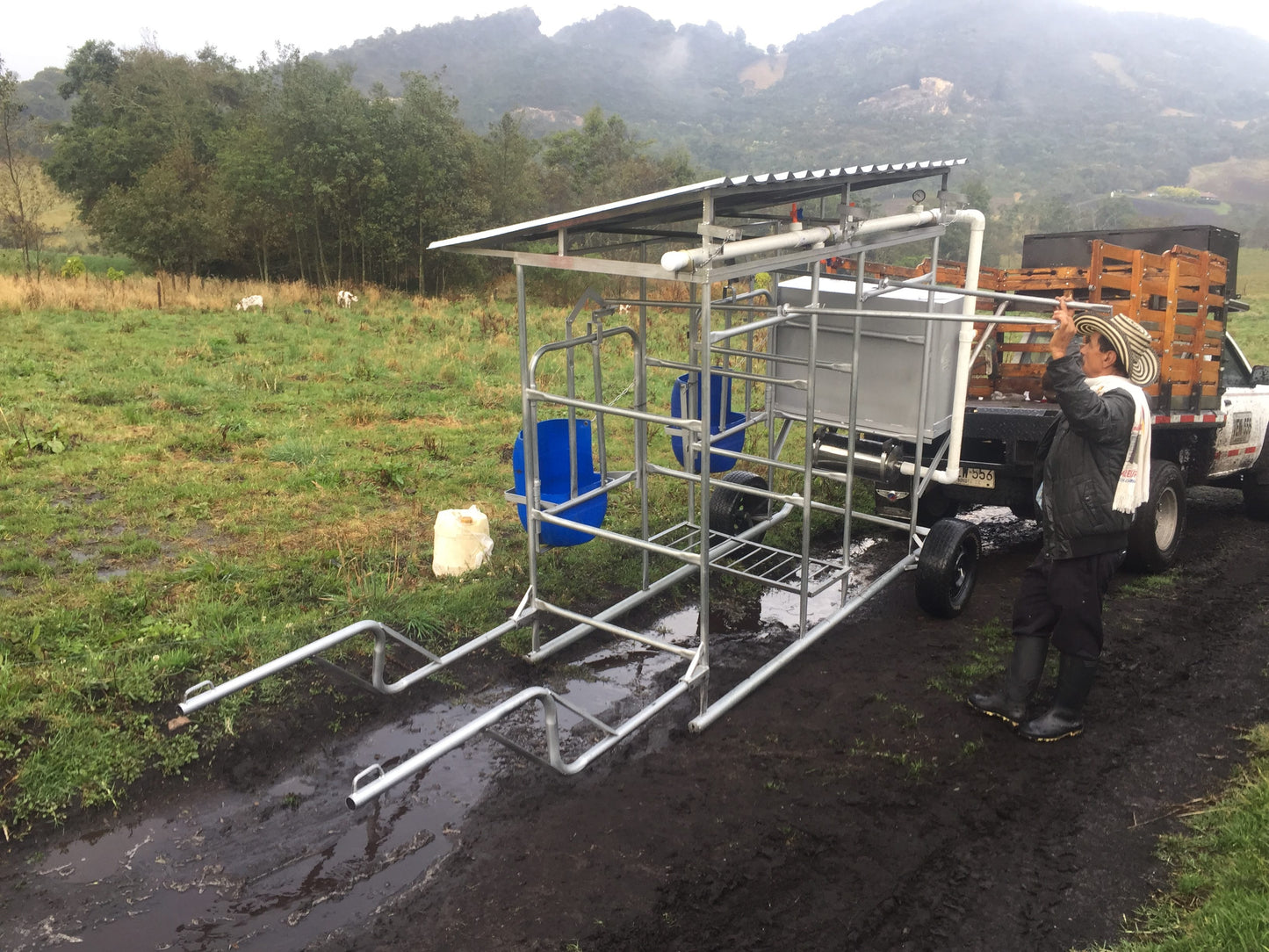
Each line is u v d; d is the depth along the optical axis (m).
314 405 10.28
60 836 3.42
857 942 2.92
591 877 3.24
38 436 7.98
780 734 4.20
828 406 5.88
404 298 26.02
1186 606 5.66
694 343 5.30
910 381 5.46
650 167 47.59
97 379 10.74
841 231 4.39
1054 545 4.02
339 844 3.43
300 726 4.14
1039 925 2.98
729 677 4.77
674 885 3.20
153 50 46.84
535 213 35.06
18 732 3.83
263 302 20.30
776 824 3.53
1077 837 3.44
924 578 5.31
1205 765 3.91
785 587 4.80
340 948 2.92
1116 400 3.82
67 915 3.04
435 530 5.77
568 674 4.77
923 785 3.79
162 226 27.22
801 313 4.48
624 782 3.82
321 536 6.25
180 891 3.17
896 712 4.39
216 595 5.23
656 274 3.69
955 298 5.73
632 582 5.76
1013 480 6.04
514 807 3.65
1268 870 3.02
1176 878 3.15
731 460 5.86
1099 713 4.37
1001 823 3.54
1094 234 7.43
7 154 26.64
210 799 3.67
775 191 4.09
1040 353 6.67
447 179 30.11
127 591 5.21
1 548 5.70
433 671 4.05
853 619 5.53
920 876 3.24
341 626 4.87
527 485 4.45
